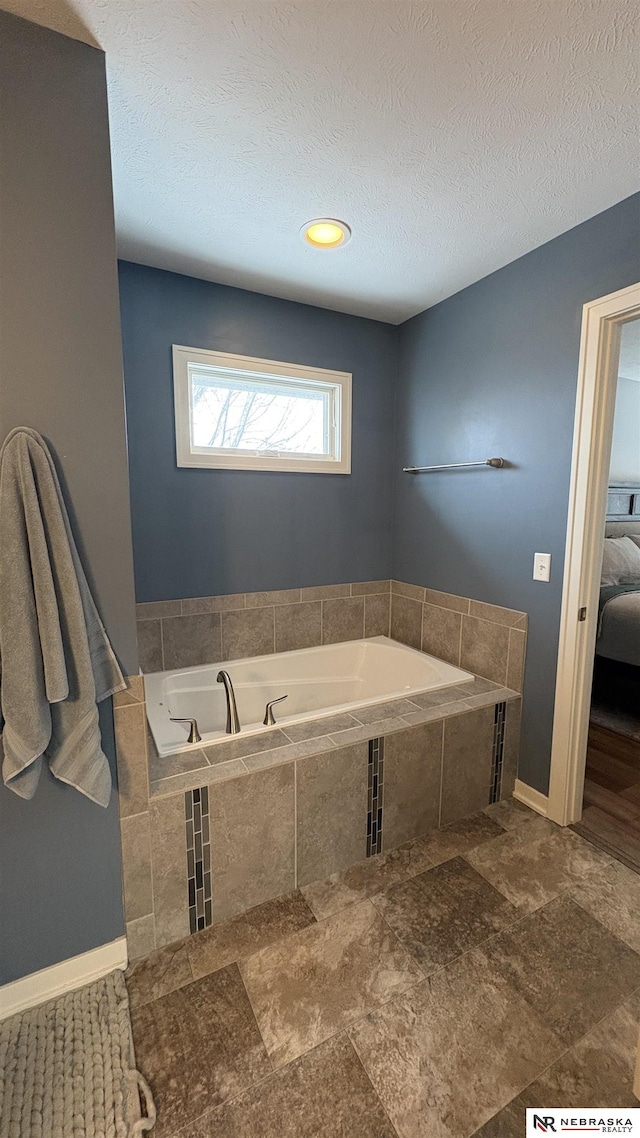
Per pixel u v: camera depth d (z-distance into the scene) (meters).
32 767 1.18
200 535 2.37
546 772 2.08
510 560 2.18
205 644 2.45
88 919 1.36
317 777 1.67
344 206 1.69
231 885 1.57
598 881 1.72
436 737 1.94
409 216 1.75
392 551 2.97
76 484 1.21
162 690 2.17
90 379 1.20
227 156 1.44
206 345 2.27
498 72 1.15
